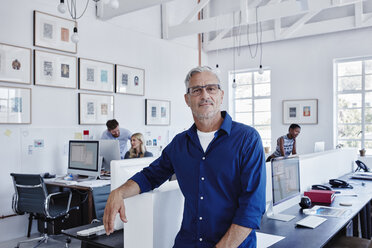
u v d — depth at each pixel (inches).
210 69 58.5
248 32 282.8
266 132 287.6
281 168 90.4
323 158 146.1
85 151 165.0
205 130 59.7
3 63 160.9
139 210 64.1
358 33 241.4
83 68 198.8
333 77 252.1
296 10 204.1
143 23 241.9
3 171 161.8
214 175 55.9
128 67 227.6
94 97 205.2
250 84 295.0
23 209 146.9
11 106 164.1
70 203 163.5
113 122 192.5
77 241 156.4
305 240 70.6
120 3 202.2
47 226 164.9
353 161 195.3
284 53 269.4
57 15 185.3
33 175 138.1
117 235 76.6
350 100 254.4
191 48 285.7
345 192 126.0
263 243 68.7
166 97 260.5
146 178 63.6
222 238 51.8
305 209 96.1
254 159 54.1
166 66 260.7
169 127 262.8
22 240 162.1
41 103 177.8
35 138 174.6
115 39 220.2
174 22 265.9
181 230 61.0
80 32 198.1
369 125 247.4
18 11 167.8
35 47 175.2
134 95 233.5
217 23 234.8
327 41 252.7
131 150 186.2
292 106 266.2
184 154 59.9
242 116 299.7
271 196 89.7
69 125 191.8
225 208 56.0
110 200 58.7
